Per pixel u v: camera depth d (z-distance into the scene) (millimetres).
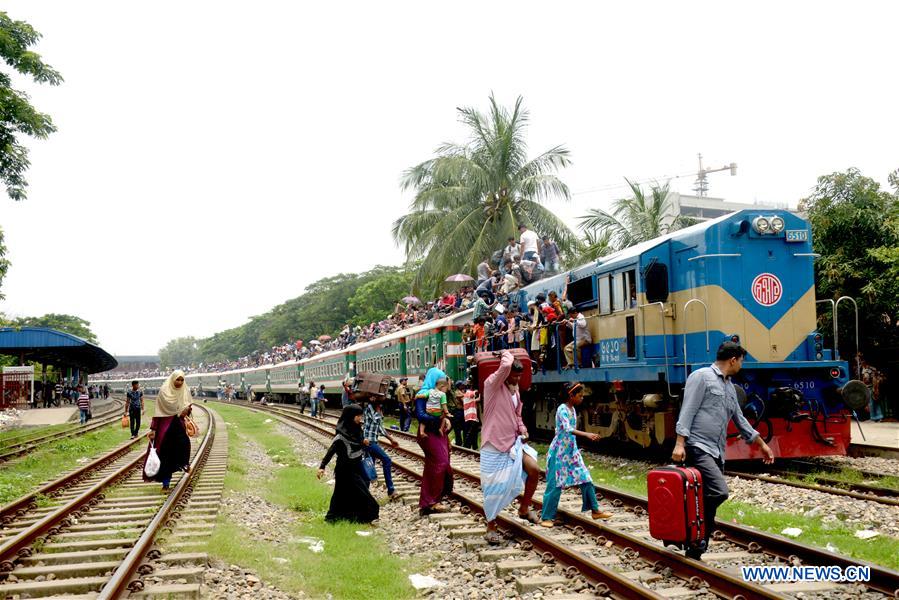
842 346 18469
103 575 6477
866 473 10352
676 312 12500
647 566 6160
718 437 5941
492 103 29297
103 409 45688
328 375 38406
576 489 10062
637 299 12750
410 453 15070
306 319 69188
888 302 17141
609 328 13867
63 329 74562
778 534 6793
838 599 5285
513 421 7301
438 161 29828
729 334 11344
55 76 20156
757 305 11516
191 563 6621
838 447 11422
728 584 5305
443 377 9086
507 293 20156
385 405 29500
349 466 8688
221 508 9547
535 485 7465
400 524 8539
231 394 62719
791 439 11320
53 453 17578
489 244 28000
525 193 28562
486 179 28406
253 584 6176
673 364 11711
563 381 15461
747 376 11250
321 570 6547
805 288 11812
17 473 13906
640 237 25359
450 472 9273
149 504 9844
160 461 10570
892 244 17203
